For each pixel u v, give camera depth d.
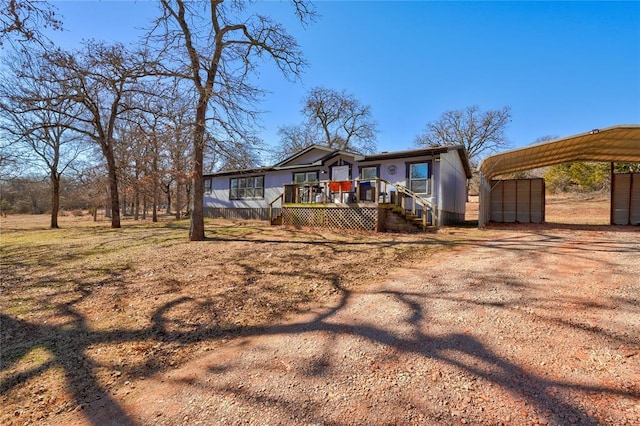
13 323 4.03
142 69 8.88
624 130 9.41
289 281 5.43
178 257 7.32
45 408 2.36
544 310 3.57
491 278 4.92
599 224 13.59
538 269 5.32
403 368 2.58
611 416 1.89
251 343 3.31
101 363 3.02
